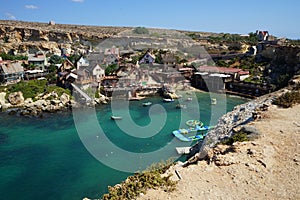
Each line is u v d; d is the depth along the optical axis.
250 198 10.45
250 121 21.22
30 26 146.00
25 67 77.88
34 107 52.84
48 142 36.97
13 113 51.22
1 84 62.84
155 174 12.73
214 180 11.86
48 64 85.25
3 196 23.83
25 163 30.38
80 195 23.41
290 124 17.58
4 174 27.81
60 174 27.39
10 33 128.88
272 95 29.88
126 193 11.47
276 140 15.01
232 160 13.05
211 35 120.00
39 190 24.58
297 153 13.35
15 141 37.72
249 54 94.19
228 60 89.19
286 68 73.94
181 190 11.22
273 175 11.80
